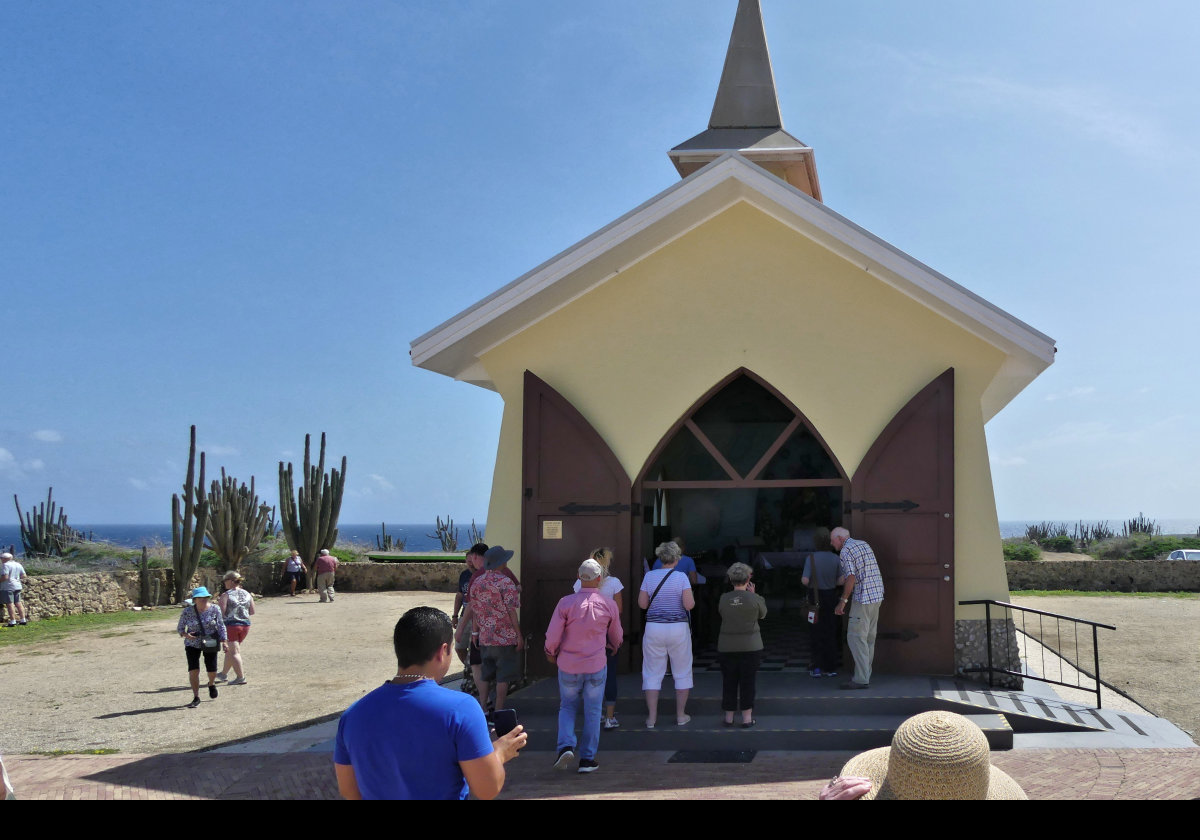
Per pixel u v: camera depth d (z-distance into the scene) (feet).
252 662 49.44
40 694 41.50
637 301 35.65
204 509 86.33
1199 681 36.99
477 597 30.25
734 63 51.96
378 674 45.11
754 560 47.44
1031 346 29.94
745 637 27.99
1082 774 23.13
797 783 23.82
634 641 34.19
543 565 34.55
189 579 85.10
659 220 32.55
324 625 66.13
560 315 35.99
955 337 33.22
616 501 34.40
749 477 34.81
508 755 12.61
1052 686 34.22
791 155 46.52
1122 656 43.86
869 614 30.81
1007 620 32.22
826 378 34.17
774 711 29.58
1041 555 104.42
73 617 73.10
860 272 34.09
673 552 29.14
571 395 35.70
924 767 9.55
